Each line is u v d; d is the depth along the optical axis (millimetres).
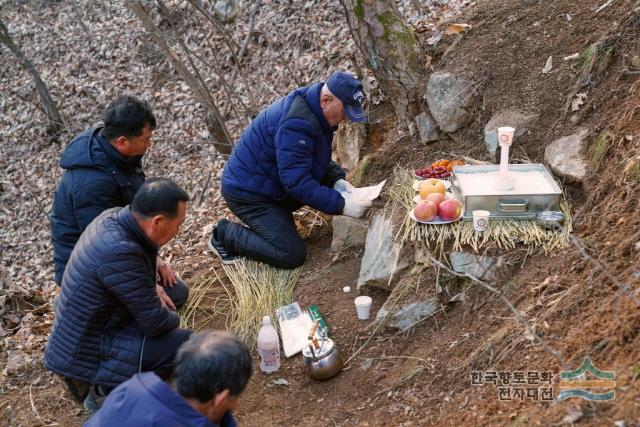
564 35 4477
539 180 3760
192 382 2074
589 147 3795
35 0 14766
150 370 3189
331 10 9719
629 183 3299
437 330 3398
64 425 3467
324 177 4512
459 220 3611
